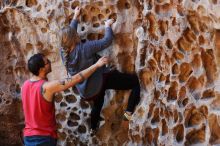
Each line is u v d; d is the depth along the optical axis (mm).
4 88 6391
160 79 5172
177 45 4844
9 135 6566
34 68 4684
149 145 5410
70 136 5930
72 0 5602
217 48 4484
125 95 5652
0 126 6508
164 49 4992
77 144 5930
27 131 4727
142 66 5344
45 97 4633
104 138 5809
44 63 4711
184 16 4703
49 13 5766
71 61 5102
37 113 4664
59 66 5969
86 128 5867
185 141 4820
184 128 4824
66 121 5922
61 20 5730
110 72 5262
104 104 5695
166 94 5031
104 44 5188
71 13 5648
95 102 5477
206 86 4656
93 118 5539
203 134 4762
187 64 4828
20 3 5984
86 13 5574
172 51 4910
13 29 6145
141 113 5406
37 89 4641
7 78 6391
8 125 6488
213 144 4594
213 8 4312
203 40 4617
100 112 5688
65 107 5898
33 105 4660
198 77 4719
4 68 6355
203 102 4656
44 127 4688
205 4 4410
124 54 5547
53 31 5820
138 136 5445
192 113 4820
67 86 4625
